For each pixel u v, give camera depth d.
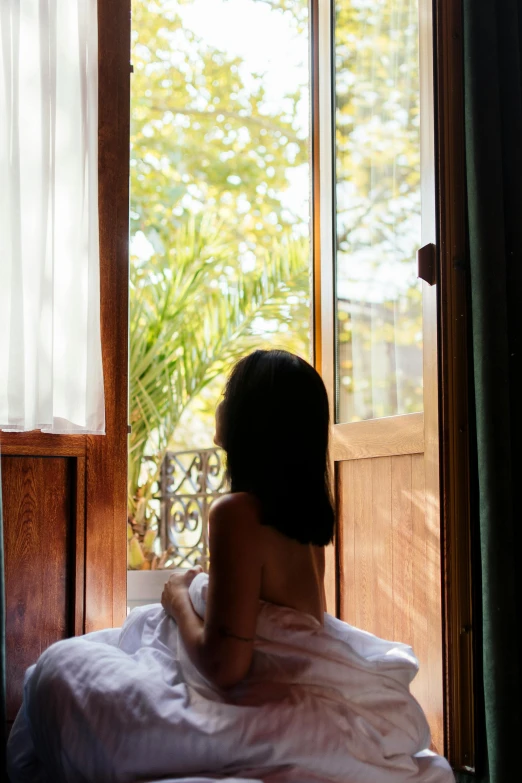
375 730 1.28
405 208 2.33
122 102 2.31
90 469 2.20
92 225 2.16
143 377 4.45
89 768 1.22
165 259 5.52
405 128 2.35
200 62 5.57
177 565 4.36
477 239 1.98
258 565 1.31
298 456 1.35
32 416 2.01
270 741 1.21
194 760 1.21
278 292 4.87
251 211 5.73
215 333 4.78
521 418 1.95
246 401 1.37
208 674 1.27
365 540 2.46
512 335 1.99
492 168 1.98
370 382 2.51
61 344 2.11
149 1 5.46
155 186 5.55
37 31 2.08
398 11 2.41
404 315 2.31
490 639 1.84
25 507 2.11
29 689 1.37
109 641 1.57
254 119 5.68
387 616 2.30
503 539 1.86
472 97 2.02
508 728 1.79
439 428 2.03
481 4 2.03
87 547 2.18
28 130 2.07
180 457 5.47
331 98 2.82
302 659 1.30
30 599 2.11
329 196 2.81
